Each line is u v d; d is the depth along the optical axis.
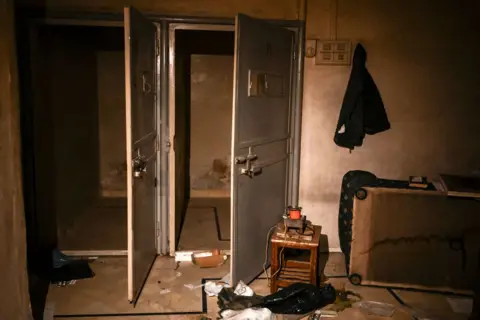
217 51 5.41
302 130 3.79
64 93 5.15
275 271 3.17
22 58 3.48
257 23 3.08
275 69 3.38
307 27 3.64
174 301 3.10
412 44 3.68
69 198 5.25
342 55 3.66
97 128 5.31
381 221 3.26
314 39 3.66
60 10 3.45
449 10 3.65
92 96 5.24
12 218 2.35
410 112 3.76
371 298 3.18
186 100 5.46
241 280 3.23
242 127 3.05
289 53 3.56
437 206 3.19
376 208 3.25
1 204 2.25
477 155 3.81
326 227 3.93
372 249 3.29
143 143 3.19
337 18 3.64
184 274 3.51
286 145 3.68
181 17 3.52
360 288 3.31
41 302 3.05
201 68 5.44
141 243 3.23
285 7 3.60
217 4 3.55
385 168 3.85
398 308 3.05
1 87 2.23
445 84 3.73
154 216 3.69
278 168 3.60
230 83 5.49
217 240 4.18
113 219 4.69
